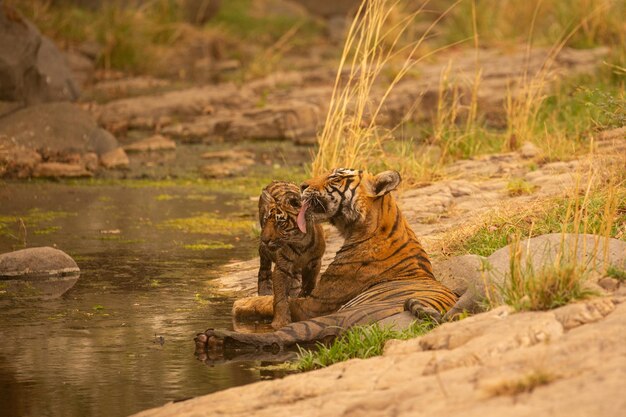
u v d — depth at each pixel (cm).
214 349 948
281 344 944
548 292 804
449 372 690
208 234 1496
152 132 2530
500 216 1232
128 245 1416
